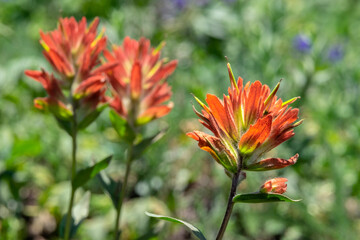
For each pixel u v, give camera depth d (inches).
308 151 28.6
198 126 31.1
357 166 28.8
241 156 15.5
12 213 26.0
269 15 35.7
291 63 34.7
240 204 26.0
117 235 19.5
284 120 15.3
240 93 15.6
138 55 18.4
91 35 18.1
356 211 27.1
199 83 33.5
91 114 18.3
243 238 25.6
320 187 27.8
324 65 30.7
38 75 17.8
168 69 18.4
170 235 26.2
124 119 18.3
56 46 18.1
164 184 27.9
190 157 29.3
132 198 28.2
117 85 18.2
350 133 30.1
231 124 15.5
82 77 18.0
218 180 27.7
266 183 15.4
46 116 29.7
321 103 31.7
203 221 25.7
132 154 19.1
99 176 19.7
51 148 28.6
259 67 31.8
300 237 25.2
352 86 33.1
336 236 24.5
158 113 18.4
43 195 26.8
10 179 26.1
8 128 29.0
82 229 25.0
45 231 26.6
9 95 30.6
